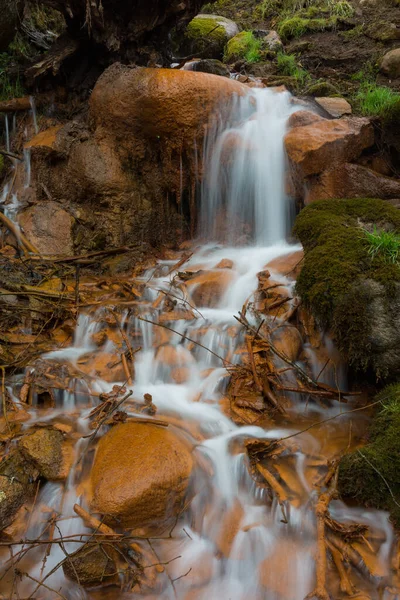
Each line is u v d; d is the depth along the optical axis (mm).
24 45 7828
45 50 8062
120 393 3984
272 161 5840
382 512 3287
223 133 5977
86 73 7102
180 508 3232
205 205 6168
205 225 6230
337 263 3971
